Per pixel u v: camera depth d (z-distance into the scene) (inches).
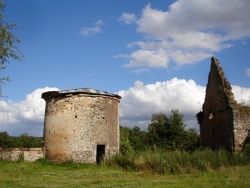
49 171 840.3
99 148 1133.1
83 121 1059.3
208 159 768.9
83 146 1040.2
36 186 560.7
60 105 1080.8
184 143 1298.0
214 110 1058.7
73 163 1002.7
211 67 1105.4
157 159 797.2
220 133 997.2
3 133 1854.1
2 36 498.0
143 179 646.5
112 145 1112.2
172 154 812.6
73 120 1055.0
